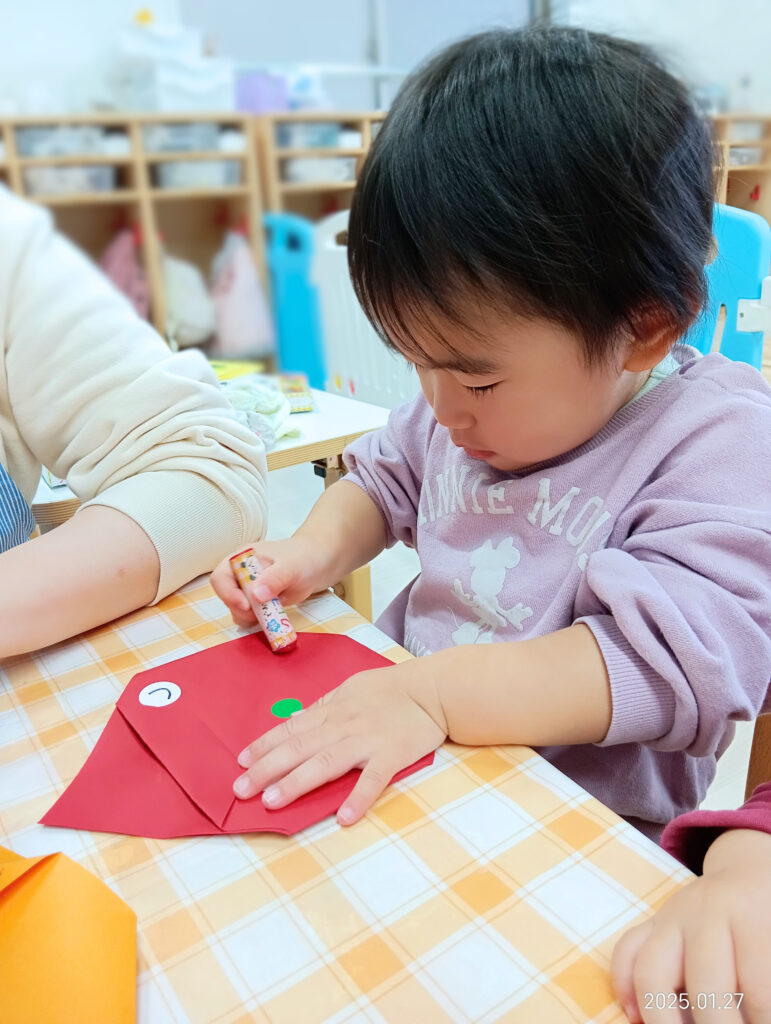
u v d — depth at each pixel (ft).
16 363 2.23
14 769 1.40
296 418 3.97
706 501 1.59
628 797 1.89
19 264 2.15
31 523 2.31
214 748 1.41
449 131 1.36
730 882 0.95
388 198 1.42
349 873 1.10
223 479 2.21
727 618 1.41
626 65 1.40
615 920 1.00
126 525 1.98
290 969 0.95
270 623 1.75
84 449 2.25
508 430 1.63
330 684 1.61
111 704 1.59
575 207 1.32
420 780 1.31
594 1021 0.86
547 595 1.88
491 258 1.33
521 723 1.38
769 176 2.74
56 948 0.93
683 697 1.34
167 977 0.94
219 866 1.13
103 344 2.21
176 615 1.99
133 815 1.25
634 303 1.42
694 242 1.48
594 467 1.86
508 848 1.14
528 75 1.37
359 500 2.52
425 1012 0.88
